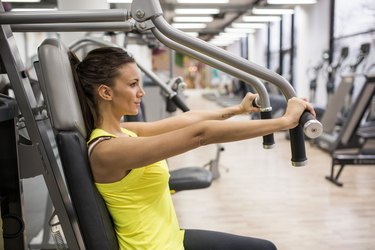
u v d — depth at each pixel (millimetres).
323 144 5387
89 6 2613
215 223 2996
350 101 5785
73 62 1182
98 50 1134
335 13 7438
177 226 1292
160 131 1415
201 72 22078
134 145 998
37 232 2082
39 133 1104
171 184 1775
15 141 1054
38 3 3420
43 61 1047
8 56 1029
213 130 964
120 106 1139
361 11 6500
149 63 8719
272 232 2822
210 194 3672
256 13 8766
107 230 1068
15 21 987
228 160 5109
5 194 1085
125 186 1087
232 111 1454
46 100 1066
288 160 5031
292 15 9477
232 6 8500
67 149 1015
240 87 11477
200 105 12812
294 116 968
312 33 8430
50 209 2076
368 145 4148
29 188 1913
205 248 1303
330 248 2562
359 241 2658
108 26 1285
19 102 1066
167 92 2457
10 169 1068
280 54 10508
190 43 980
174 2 7598
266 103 1131
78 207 1034
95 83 1110
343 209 3246
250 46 14352
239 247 1301
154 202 1169
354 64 5758
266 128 957
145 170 1103
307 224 2953
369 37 6289
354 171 4418
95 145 1053
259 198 3553
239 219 3070
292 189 3797
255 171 4508
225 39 16562
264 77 1009
